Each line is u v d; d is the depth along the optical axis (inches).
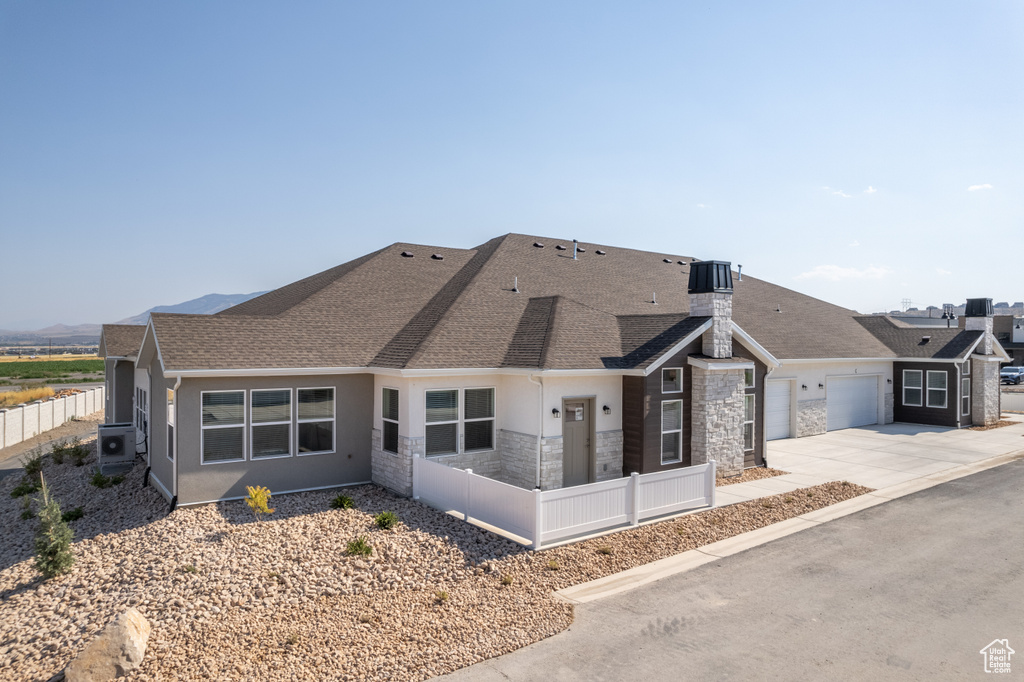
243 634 336.5
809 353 975.0
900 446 898.7
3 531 566.3
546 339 637.9
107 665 300.2
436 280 876.6
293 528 476.4
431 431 598.5
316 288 815.1
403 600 377.1
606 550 450.3
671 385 658.2
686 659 306.7
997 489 645.3
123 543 468.4
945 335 1151.0
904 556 448.1
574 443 625.0
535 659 311.1
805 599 375.2
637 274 1028.5
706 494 567.5
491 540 461.4
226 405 561.0
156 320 573.0
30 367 3846.0
